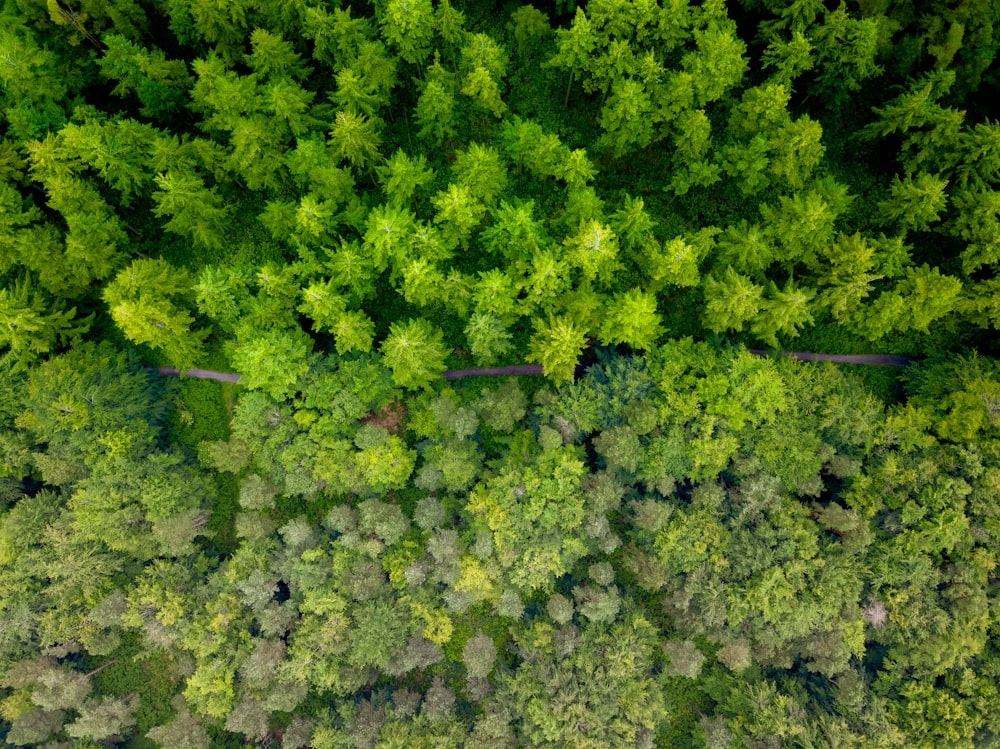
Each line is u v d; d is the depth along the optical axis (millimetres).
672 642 49438
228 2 46625
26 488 52125
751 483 46375
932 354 52500
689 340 49531
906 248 47375
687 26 47438
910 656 45406
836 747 44875
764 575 45438
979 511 45094
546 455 47781
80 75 52438
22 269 50906
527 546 48344
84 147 45094
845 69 48000
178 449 53625
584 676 47656
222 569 51312
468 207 46375
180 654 50469
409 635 49688
